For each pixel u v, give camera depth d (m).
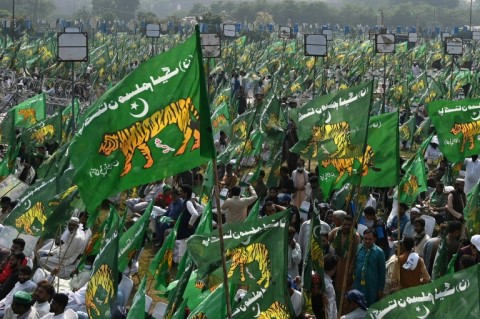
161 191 48.62
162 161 22.27
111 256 25.09
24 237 34.72
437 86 77.75
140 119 22.09
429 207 45.06
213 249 24.47
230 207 41.97
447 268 31.48
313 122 29.19
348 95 28.39
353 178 29.72
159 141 22.23
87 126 22.08
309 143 29.28
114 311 29.95
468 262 29.92
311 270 27.81
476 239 31.81
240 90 83.38
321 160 29.17
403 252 34.19
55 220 30.92
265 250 23.81
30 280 32.94
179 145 22.23
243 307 23.92
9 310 29.95
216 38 66.38
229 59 122.25
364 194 38.91
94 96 90.31
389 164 30.30
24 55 115.31
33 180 48.69
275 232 23.72
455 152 37.25
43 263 36.25
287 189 47.06
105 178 22.25
